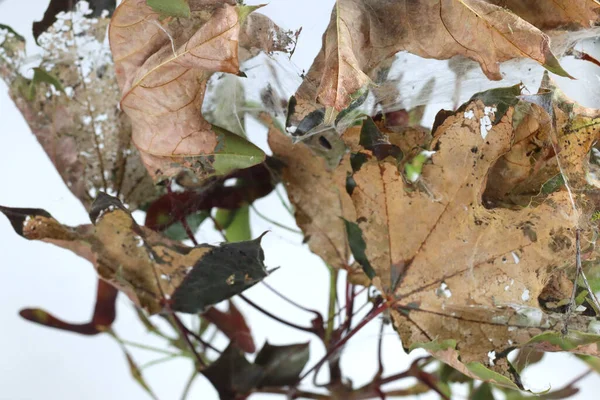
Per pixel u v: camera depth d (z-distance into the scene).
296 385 0.60
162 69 0.51
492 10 0.50
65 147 0.58
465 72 0.53
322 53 0.51
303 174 0.57
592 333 0.53
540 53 0.50
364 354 0.72
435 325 0.54
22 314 0.65
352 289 0.59
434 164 0.53
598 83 0.54
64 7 0.56
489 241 0.53
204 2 0.50
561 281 0.53
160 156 0.53
